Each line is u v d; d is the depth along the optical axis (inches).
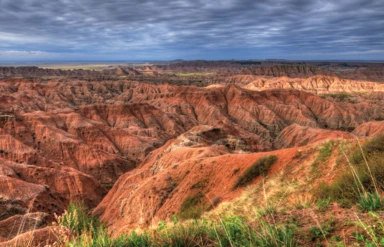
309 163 652.7
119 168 3548.2
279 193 502.0
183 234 178.4
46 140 3646.7
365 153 441.7
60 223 270.5
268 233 148.8
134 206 1273.4
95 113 5339.6
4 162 2449.6
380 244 129.4
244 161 1034.7
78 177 2571.4
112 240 185.2
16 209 1700.3
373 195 188.1
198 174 1174.3
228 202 602.2
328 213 190.2
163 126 5506.9
